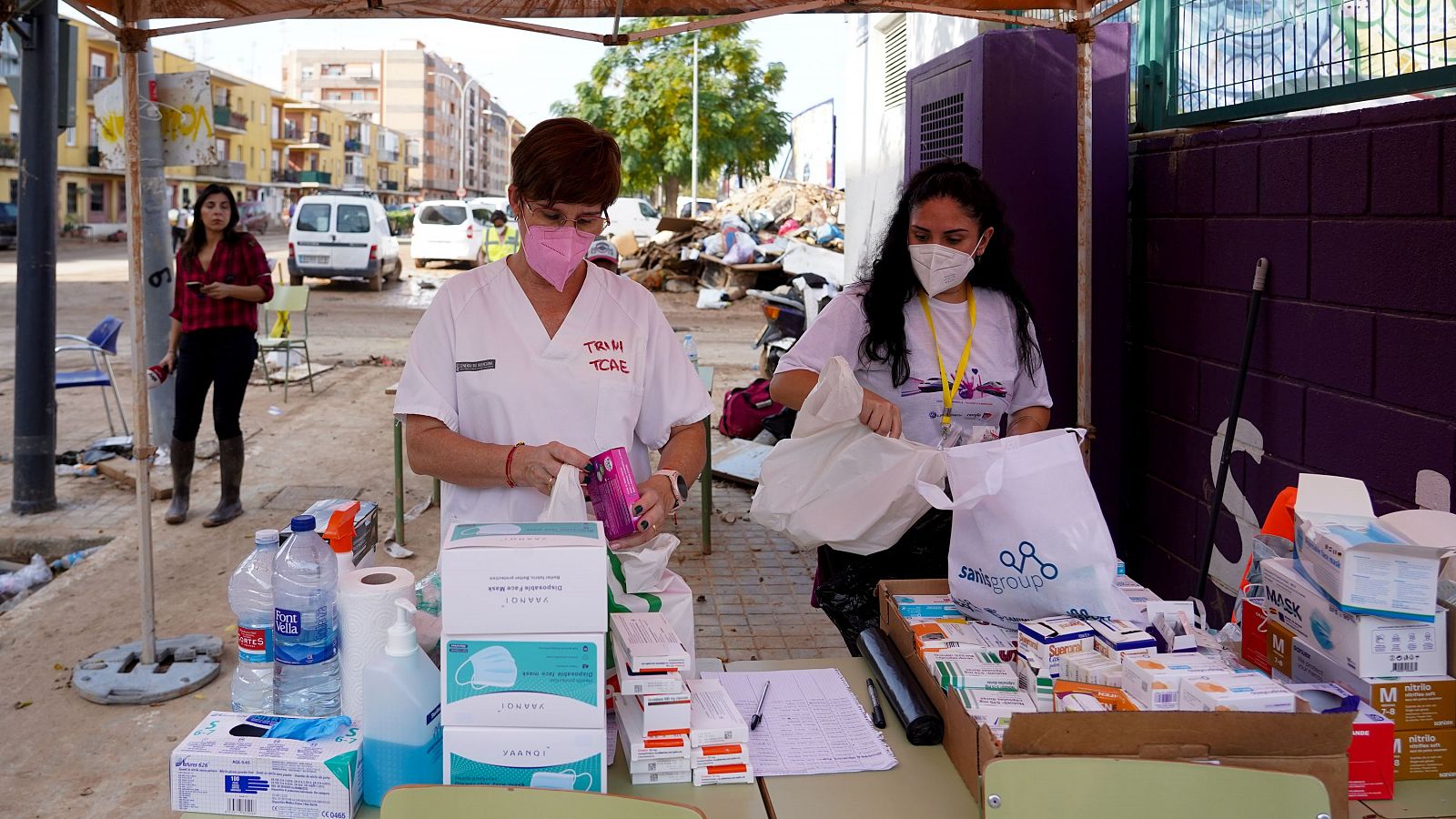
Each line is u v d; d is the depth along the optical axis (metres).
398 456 5.50
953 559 2.17
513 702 1.57
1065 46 4.14
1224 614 3.61
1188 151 3.82
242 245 5.86
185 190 62.94
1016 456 2.04
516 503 2.19
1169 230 3.96
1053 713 1.56
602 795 1.47
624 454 1.96
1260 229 3.39
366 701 1.67
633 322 2.30
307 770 1.64
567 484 1.89
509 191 2.16
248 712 1.90
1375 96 3.10
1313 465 3.15
